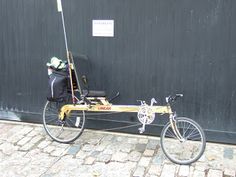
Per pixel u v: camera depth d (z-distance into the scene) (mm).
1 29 4492
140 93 4141
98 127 4336
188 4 3816
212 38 3812
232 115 3898
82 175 3451
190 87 3971
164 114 4109
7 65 4562
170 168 3539
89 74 4254
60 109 4148
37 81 4488
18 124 4609
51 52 4359
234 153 3801
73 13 4188
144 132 4203
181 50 3926
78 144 4059
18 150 3953
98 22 4117
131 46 4070
